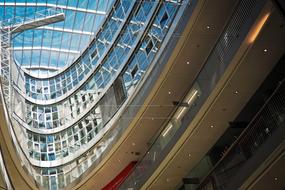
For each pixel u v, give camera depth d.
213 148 18.38
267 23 12.97
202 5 16.00
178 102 19.45
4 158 17.33
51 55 35.56
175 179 18.73
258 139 12.70
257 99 16.05
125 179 20.59
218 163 14.38
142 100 20.03
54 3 31.66
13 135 18.36
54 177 25.55
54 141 29.95
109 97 26.09
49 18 25.34
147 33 22.61
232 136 17.56
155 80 18.97
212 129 16.64
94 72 29.95
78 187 24.45
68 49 35.50
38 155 28.36
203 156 17.88
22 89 30.91
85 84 31.00
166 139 18.20
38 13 31.42
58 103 32.53
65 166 28.11
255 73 14.54
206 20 16.52
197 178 18.69
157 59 19.84
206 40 17.22
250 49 13.70
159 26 21.08
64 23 33.41
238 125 16.55
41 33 33.69
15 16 30.89
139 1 24.36
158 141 18.78
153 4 22.19
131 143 21.69
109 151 22.50
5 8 30.31
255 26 13.30
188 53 17.69
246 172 12.55
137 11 24.53
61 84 34.19
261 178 12.02
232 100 15.48
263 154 11.90
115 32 27.48
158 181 18.45
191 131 16.64
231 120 16.44
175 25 18.50
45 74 34.94
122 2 27.42
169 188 19.16
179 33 17.36
